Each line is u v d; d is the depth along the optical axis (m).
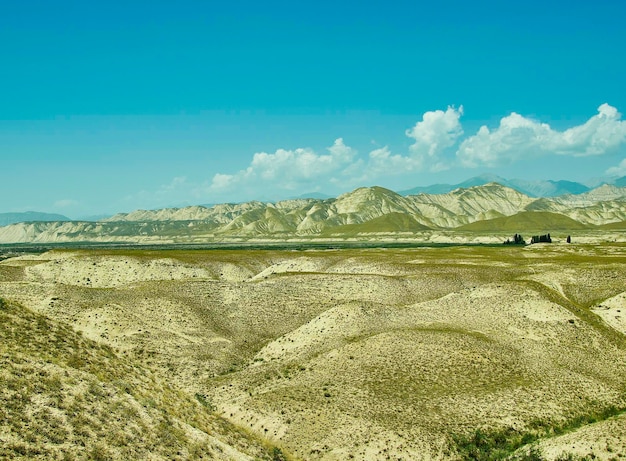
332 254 153.25
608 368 52.50
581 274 94.12
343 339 59.34
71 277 118.25
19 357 27.73
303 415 41.47
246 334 72.31
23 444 21.27
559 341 58.28
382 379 47.00
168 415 30.36
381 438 37.53
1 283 82.62
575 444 35.19
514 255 161.25
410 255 155.75
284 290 89.31
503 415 40.28
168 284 88.12
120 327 66.44
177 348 63.50
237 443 33.56
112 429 25.44
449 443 36.97
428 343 54.09
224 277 127.06
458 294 76.56
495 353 52.38
